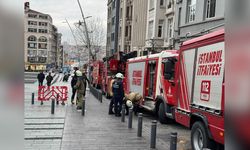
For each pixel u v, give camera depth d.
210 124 7.25
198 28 25.05
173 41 30.73
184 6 28.12
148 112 17.86
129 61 19.12
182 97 9.27
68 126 11.99
